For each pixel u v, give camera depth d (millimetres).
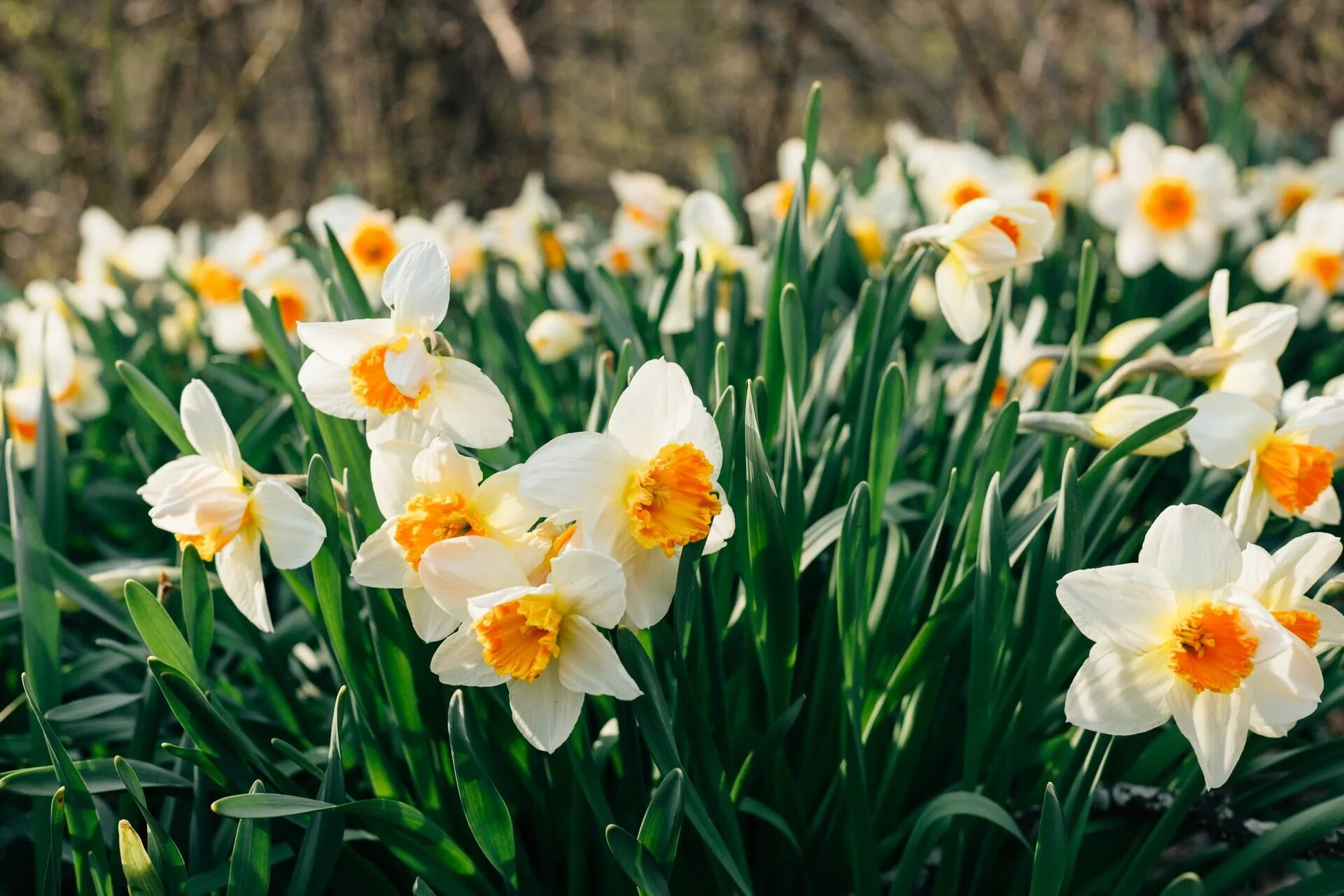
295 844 843
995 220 924
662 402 767
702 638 835
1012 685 863
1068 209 1671
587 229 1912
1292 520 1011
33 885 937
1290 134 2465
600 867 849
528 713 771
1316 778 860
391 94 3207
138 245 1600
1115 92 3027
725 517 784
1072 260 1457
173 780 858
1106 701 778
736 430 833
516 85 3391
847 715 825
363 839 844
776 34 3535
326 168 3521
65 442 1330
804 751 889
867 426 927
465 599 759
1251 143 1956
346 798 819
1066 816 816
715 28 4016
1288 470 839
